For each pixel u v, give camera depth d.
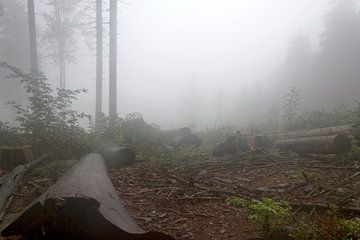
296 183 6.98
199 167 8.70
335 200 5.93
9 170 8.23
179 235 4.90
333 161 8.48
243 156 9.70
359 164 7.93
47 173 7.81
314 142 9.03
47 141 9.55
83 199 3.79
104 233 3.78
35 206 3.81
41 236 3.78
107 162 9.04
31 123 9.81
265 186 7.06
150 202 6.18
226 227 5.17
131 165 9.12
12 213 5.43
